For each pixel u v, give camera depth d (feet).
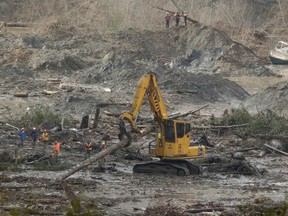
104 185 232.94
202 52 614.75
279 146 311.47
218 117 383.04
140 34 642.22
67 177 229.86
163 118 257.14
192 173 260.01
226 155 290.97
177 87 454.40
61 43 607.37
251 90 512.22
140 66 495.82
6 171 248.32
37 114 341.82
